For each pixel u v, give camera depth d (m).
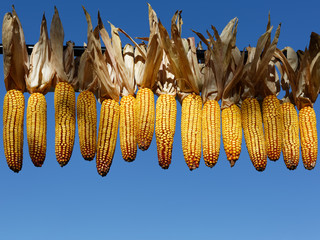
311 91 1.13
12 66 1.06
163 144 1.04
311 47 1.12
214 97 1.10
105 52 1.11
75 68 1.11
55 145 1.02
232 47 1.13
